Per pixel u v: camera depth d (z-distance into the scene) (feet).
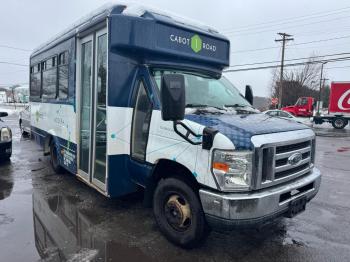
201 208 12.69
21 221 16.20
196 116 13.21
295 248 14.10
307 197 13.85
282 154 12.31
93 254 13.07
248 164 11.37
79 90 19.57
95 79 17.26
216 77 17.97
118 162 15.87
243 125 12.38
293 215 13.10
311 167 14.64
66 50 21.29
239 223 11.39
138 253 13.28
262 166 11.67
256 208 11.39
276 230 15.90
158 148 13.89
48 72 25.70
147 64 15.33
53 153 25.52
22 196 20.03
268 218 11.84
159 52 15.29
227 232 15.49
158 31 15.17
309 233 15.66
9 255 12.82
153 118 14.24
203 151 12.00
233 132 11.68
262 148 11.51
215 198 11.60
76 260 12.58
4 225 15.69
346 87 90.43
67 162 21.62
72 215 17.08
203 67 17.57
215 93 16.63
